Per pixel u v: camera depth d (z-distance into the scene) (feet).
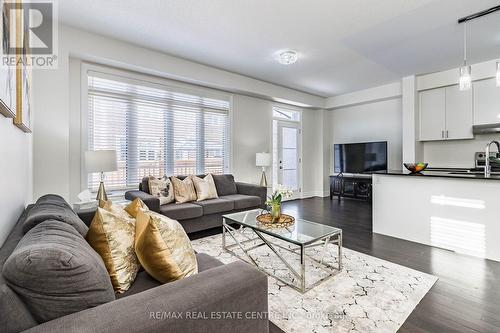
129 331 2.40
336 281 7.07
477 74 13.55
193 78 13.12
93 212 6.86
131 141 12.12
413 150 15.49
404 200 10.64
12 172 4.49
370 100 18.52
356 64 13.65
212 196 12.47
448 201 9.49
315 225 8.19
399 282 7.01
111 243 4.05
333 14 8.86
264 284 3.58
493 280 7.11
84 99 10.68
